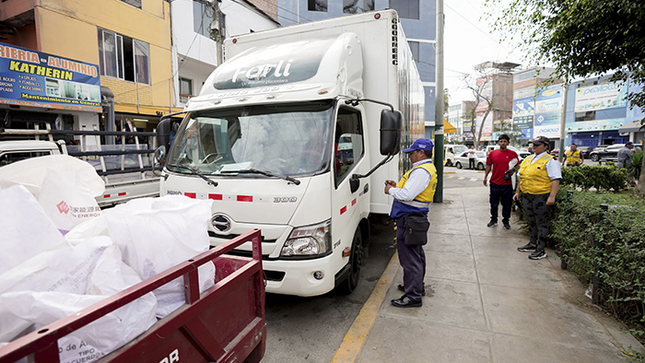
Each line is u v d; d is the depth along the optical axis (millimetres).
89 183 2098
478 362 2787
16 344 971
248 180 3174
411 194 3455
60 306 1205
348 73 3742
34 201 1391
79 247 1417
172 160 3746
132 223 1571
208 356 1754
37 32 10836
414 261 3668
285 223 3066
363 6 27656
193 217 1767
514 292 4020
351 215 3715
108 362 1239
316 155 3250
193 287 1619
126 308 1347
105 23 12688
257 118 3533
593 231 3693
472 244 5891
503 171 6723
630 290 3188
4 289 1215
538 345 2982
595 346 2949
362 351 2971
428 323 3379
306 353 3055
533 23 7129
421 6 28797
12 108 9727
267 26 21672
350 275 3988
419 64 29375
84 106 11000
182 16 15914
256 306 2215
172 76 15438
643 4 5293
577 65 7207
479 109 54594
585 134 38594
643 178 9172
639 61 6438
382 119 3316
